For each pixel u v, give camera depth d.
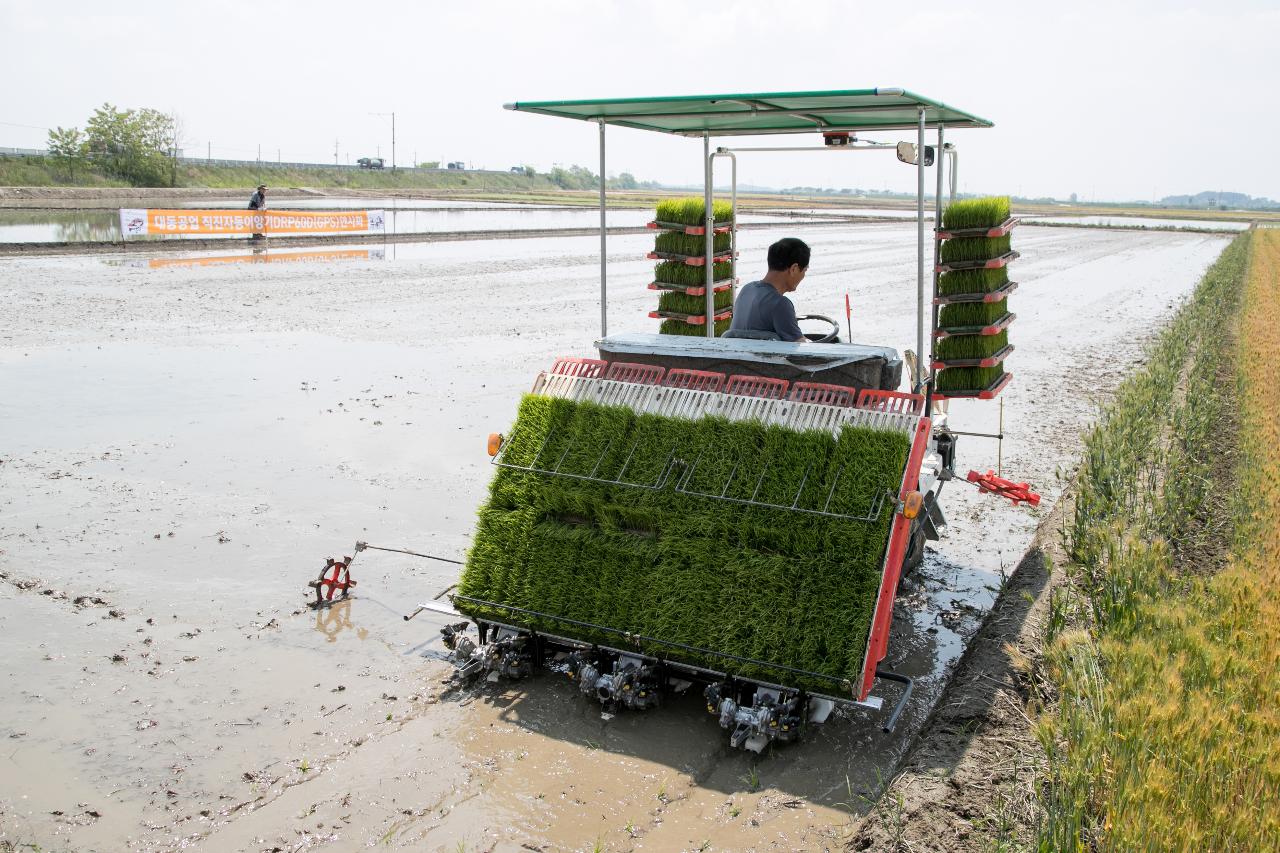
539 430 5.84
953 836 4.04
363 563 7.15
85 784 4.40
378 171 125.19
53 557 6.97
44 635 5.82
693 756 4.80
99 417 10.87
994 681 5.36
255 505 8.23
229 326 17.17
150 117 86.88
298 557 7.20
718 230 8.19
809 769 4.71
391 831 4.12
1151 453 9.21
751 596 5.03
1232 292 26.05
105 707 5.06
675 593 5.16
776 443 5.30
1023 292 27.97
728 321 8.48
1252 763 3.93
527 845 4.05
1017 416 12.27
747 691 5.04
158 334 16.09
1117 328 20.58
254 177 101.31
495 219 59.31
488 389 12.90
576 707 5.23
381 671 5.57
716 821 4.26
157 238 33.94
